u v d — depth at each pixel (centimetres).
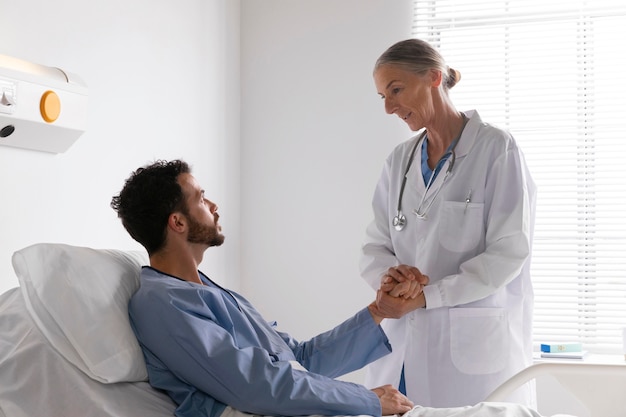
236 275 315
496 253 199
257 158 317
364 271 224
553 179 293
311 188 311
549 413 288
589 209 290
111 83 229
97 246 222
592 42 292
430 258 209
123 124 236
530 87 296
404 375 211
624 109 288
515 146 204
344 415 152
